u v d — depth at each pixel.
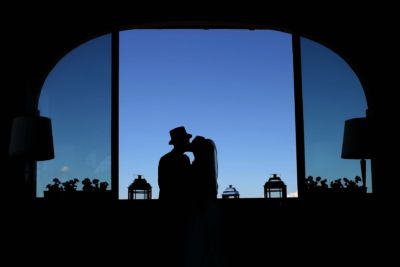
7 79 5.13
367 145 4.59
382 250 4.93
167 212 4.24
